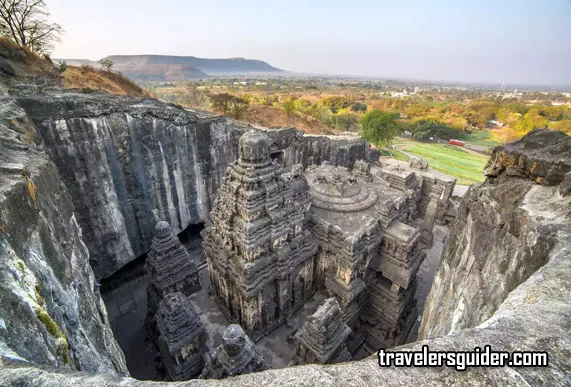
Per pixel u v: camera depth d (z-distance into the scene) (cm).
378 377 396
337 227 2500
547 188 1002
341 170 3675
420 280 3519
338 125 10412
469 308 1012
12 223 872
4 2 4488
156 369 2430
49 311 847
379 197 3097
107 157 2806
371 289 2708
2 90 2542
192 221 3731
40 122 2380
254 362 1705
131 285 3438
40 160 1469
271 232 2227
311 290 2844
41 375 412
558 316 478
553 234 744
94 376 412
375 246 2541
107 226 2953
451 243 1484
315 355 1861
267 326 2477
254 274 2189
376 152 6819
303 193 2617
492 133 11581
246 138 2097
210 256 2523
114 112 2778
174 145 3272
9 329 563
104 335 1259
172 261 2659
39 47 5303
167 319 2034
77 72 4803
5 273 661
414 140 10938
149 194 3209
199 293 2898
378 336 2723
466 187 6203
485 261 1051
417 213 4450
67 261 1216
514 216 921
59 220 1354
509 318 488
